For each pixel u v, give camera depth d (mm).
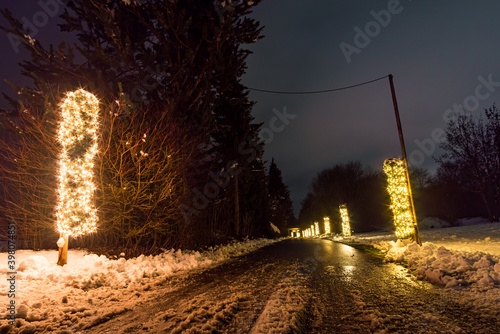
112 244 8984
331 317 3541
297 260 8805
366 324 3273
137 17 12359
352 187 48938
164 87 12125
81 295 4922
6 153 8133
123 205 8312
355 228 47438
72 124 6859
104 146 8133
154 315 3910
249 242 18828
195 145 11445
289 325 3166
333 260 8430
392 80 11000
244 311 3848
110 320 3758
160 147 8797
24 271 5551
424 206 36219
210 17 12039
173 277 6688
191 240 11469
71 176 6781
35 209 8266
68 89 9414
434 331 2984
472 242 9727
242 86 20922
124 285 5719
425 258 6488
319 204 55375
